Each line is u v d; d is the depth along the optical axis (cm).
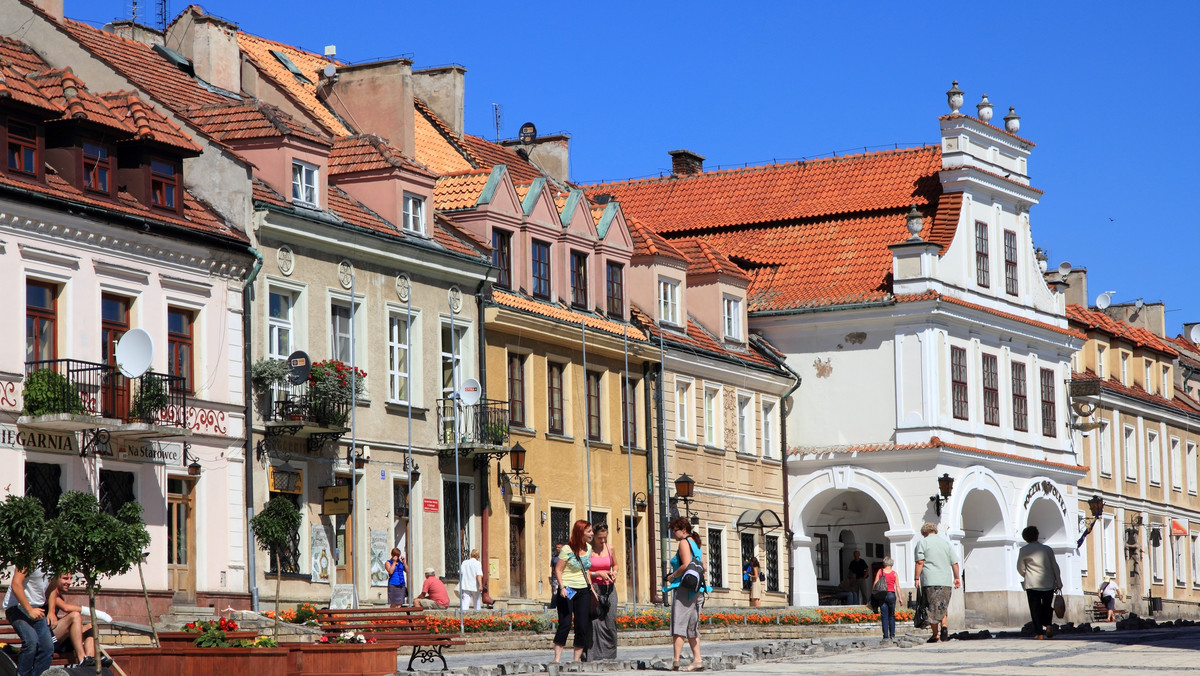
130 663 2392
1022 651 2781
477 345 4409
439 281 4306
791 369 5806
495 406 4459
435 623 3481
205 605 3566
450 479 4297
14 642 2503
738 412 5525
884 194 6031
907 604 5569
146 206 3538
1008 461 5906
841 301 5728
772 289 5894
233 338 3703
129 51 4134
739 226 6188
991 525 5922
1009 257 6119
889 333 5684
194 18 4356
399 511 4153
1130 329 7881
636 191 6594
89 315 3384
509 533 4481
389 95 4753
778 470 5700
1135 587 7438
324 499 3894
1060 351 6362
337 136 4400
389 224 4206
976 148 5956
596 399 4881
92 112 3419
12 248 3234
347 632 2945
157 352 3522
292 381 3762
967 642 3181
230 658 2389
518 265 4647
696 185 6494
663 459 5066
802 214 6091
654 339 5062
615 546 4869
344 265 4012
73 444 3325
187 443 3566
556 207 4844
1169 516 7838
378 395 4084
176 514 3562
